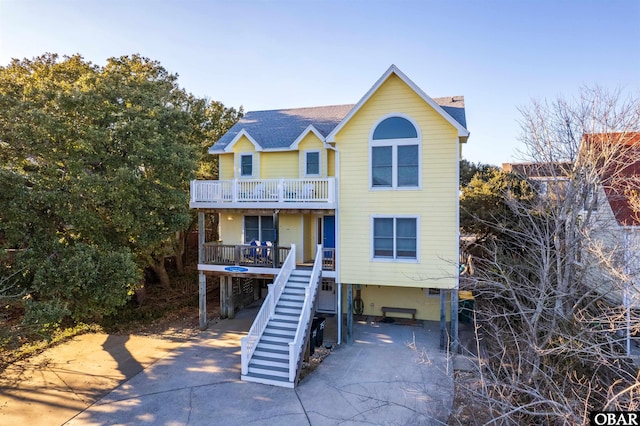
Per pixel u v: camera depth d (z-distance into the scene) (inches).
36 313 384.2
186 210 591.8
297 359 409.7
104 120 483.8
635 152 421.7
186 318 662.5
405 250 501.7
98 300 454.3
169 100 770.8
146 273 860.6
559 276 363.3
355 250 519.5
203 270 593.0
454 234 480.1
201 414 336.8
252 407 348.8
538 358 300.5
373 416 331.0
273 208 548.1
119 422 324.8
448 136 479.8
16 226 417.1
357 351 493.4
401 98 495.8
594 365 313.9
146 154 488.7
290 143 639.8
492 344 442.3
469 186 743.1
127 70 761.6
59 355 487.8
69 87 481.4
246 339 410.9
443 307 495.5
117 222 481.1
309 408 346.0
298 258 637.9
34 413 341.1
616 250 338.6
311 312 479.5
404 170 500.1
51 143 454.6
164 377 417.4
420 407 345.4
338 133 521.0
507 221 589.3
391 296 642.8
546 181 457.4
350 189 520.1
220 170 693.9
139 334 576.7
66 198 439.5
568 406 227.3
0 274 410.9
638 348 397.4
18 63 648.4
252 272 566.9
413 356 470.9
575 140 446.3
